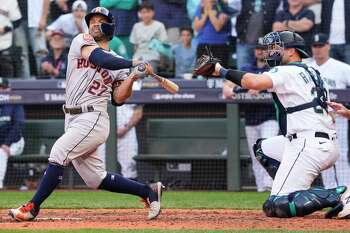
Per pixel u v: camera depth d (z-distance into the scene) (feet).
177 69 138.10
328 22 134.92
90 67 73.26
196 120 138.00
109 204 102.99
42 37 142.41
